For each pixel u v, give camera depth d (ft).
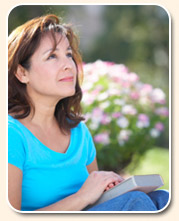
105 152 13.99
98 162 13.94
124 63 35.86
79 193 7.25
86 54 35.50
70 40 8.41
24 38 7.50
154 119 15.16
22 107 7.58
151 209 6.75
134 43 35.81
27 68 7.57
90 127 13.71
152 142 15.06
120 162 14.78
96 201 7.49
